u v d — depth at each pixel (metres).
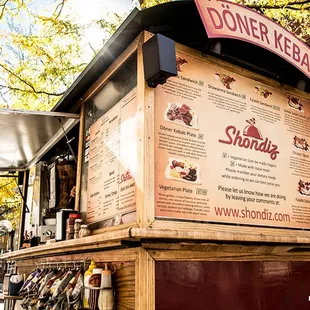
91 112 2.78
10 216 8.71
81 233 2.34
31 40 6.62
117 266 1.93
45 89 6.87
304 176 2.55
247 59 2.40
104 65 2.46
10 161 4.42
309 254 2.38
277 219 2.31
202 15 1.99
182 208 1.91
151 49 1.85
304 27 5.59
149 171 1.84
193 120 2.08
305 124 2.67
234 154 2.21
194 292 1.84
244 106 2.34
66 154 3.75
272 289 2.15
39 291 2.58
